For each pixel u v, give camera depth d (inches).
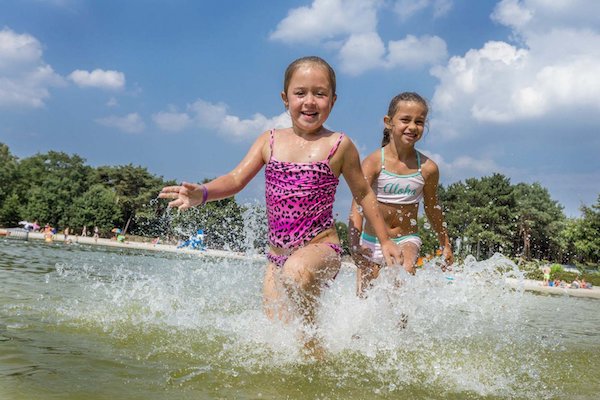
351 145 121.9
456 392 84.3
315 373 85.1
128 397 64.9
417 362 102.0
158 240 1668.3
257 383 76.0
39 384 67.4
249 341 103.0
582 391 93.6
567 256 1934.1
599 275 1293.1
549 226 1969.7
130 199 2411.4
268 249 122.1
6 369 73.2
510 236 1545.3
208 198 119.6
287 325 106.3
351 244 167.3
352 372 88.9
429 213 185.2
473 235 1338.6
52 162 2982.3
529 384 95.0
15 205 2231.8
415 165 176.1
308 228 116.6
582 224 1508.4
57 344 91.1
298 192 117.0
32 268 282.2
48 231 1376.7
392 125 175.0
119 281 218.2
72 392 65.2
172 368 80.4
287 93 124.0
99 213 2223.2
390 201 173.2
